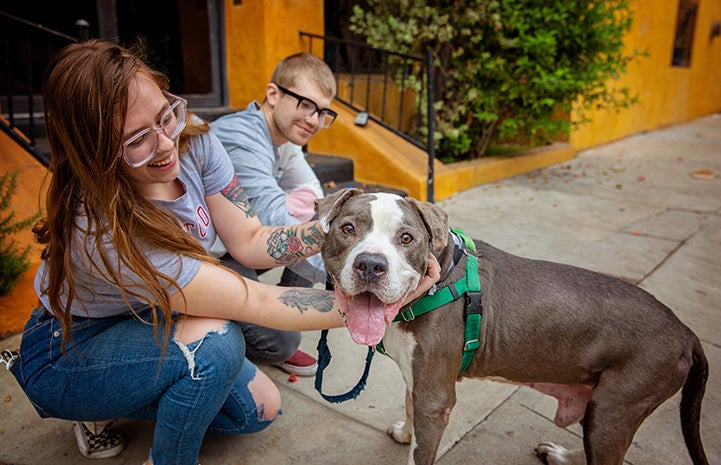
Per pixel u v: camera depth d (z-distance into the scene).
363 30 7.07
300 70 2.72
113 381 1.90
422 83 6.71
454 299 1.95
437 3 6.89
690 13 15.31
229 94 6.41
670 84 14.42
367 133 6.34
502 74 7.06
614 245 4.96
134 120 1.63
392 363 3.11
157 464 1.99
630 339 1.95
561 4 6.63
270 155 2.78
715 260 4.67
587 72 7.19
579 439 2.53
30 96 4.19
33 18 6.36
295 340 2.85
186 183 2.04
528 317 2.01
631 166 8.82
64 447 2.36
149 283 1.73
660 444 2.50
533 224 5.54
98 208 1.70
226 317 1.94
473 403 2.78
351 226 1.85
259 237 2.24
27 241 3.27
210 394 1.90
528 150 8.78
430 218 1.87
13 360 2.02
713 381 2.96
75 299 1.89
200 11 7.12
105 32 5.69
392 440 2.47
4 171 3.70
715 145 11.20
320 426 2.56
